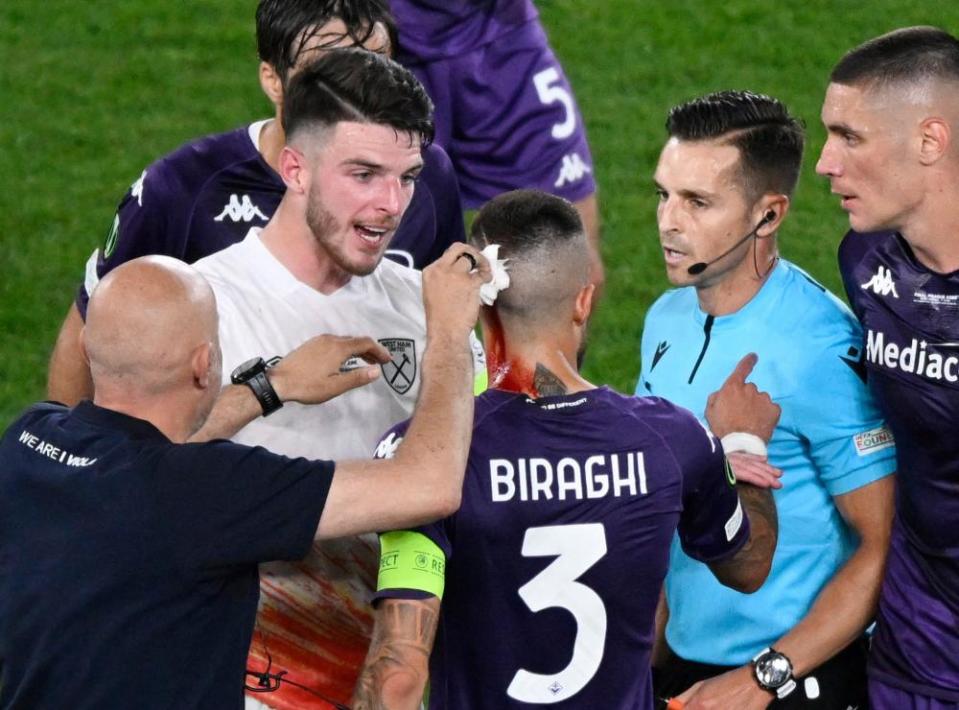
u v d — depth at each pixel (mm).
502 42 23656
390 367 13695
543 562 11539
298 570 13203
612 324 27531
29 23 38094
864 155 13086
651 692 12375
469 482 11461
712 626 14328
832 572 14258
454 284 11773
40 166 32781
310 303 13383
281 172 13109
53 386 17359
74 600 11094
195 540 11031
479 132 23953
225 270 13367
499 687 11695
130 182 32281
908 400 13352
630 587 11680
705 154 13766
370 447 13617
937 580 13633
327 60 12633
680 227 13938
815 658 13742
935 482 13445
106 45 37250
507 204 11781
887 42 13125
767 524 12992
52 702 11195
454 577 11609
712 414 13891
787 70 36219
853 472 13812
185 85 35844
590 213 24719
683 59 36656
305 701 13266
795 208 31203
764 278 14125
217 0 39094
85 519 11164
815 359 13766
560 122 24125
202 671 11172
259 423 13195
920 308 13188
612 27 37906
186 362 11453
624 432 11648
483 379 13492
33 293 28500
